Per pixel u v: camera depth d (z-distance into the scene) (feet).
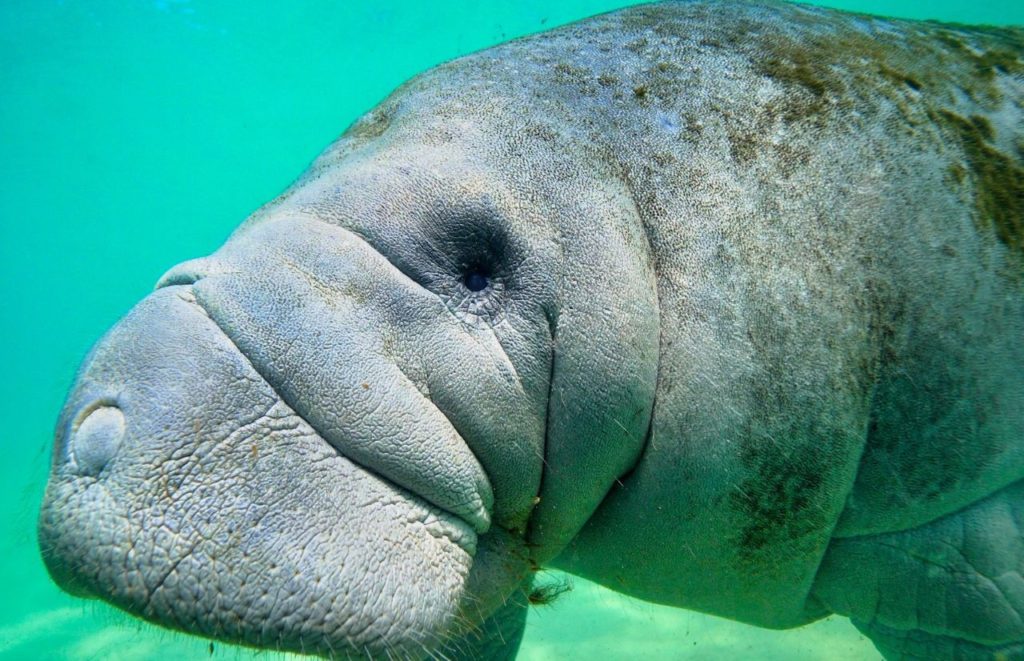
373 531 4.75
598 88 6.64
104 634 24.38
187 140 146.51
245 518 4.42
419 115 6.29
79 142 133.18
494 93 6.41
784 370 6.37
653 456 6.27
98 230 182.29
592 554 6.96
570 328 5.72
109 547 4.19
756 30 7.61
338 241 5.30
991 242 7.13
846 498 7.07
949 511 7.29
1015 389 7.13
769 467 6.52
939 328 6.88
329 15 90.07
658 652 16.76
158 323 4.82
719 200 6.35
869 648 15.87
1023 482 7.48
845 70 7.41
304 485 4.61
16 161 135.95
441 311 5.39
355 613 4.52
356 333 4.99
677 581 7.02
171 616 4.22
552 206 5.81
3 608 29.96
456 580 5.15
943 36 8.88
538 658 17.11
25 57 91.35
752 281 6.29
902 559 7.42
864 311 6.64
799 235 6.49
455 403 5.31
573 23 7.77
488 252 5.63
